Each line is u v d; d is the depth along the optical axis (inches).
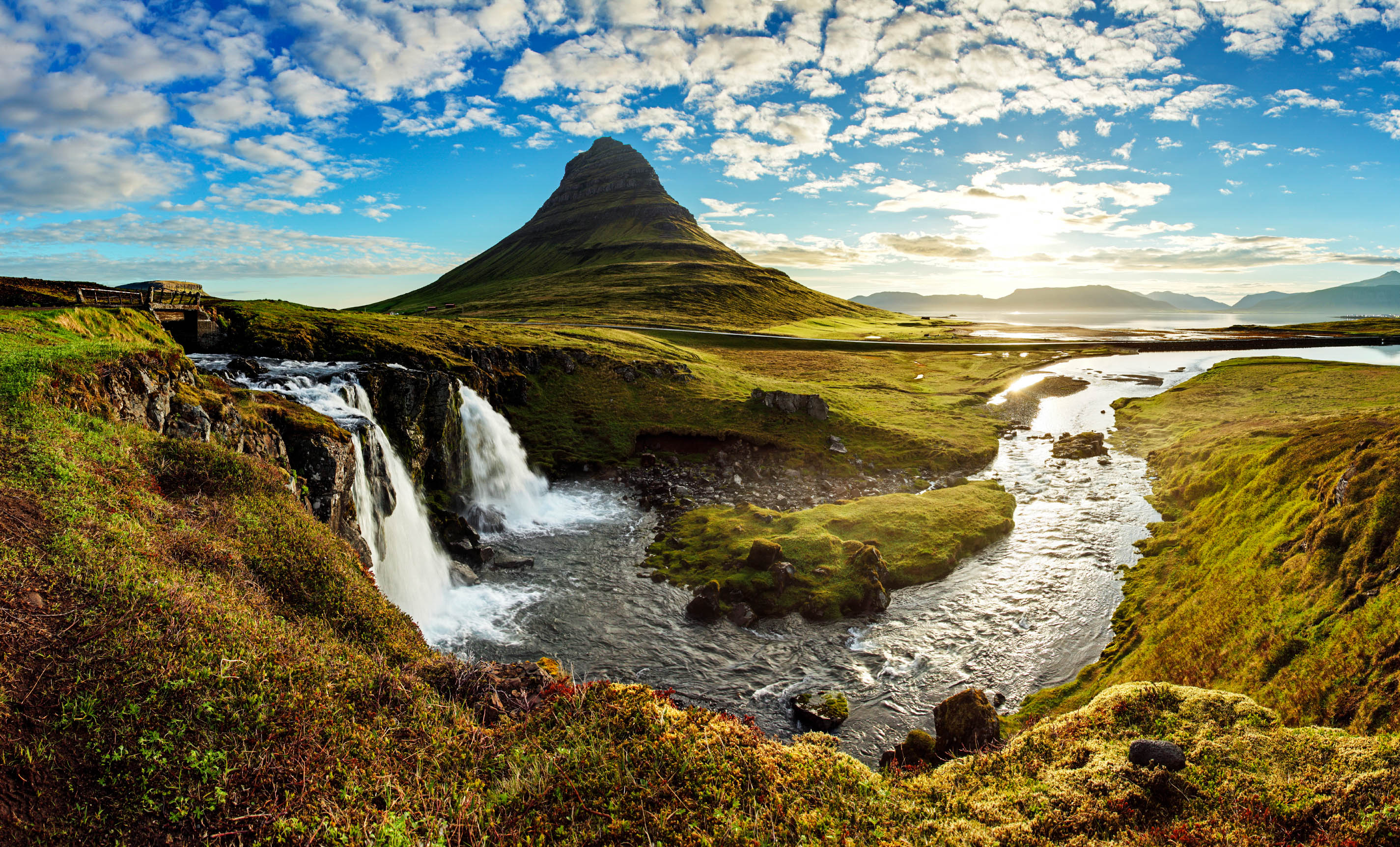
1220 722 522.3
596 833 334.3
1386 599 715.4
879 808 421.7
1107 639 1154.7
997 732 788.0
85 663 367.6
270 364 2038.6
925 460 2395.4
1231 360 4121.6
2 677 336.8
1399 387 2719.0
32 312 1223.5
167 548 551.5
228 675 394.6
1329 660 701.9
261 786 332.2
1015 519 1790.1
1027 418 3102.9
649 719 435.8
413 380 1914.4
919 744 796.0
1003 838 416.2
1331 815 391.9
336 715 403.2
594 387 2886.3
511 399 2655.0
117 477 638.5
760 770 408.2
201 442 804.6
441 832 318.3
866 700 1008.2
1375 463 967.6
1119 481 2098.9
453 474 1947.6
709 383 3122.5
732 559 1477.6
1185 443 2247.8
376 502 1449.3
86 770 316.2
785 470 2308.1
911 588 1391.5
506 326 3725.4
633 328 5600.4
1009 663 1096.2
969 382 3937.0
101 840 291.3
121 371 904.9
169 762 330.6
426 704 454.3
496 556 1600.6
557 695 483.8
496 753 412.5
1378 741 449.1
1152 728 533.0
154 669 377.4
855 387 3599.9
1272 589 941.2
